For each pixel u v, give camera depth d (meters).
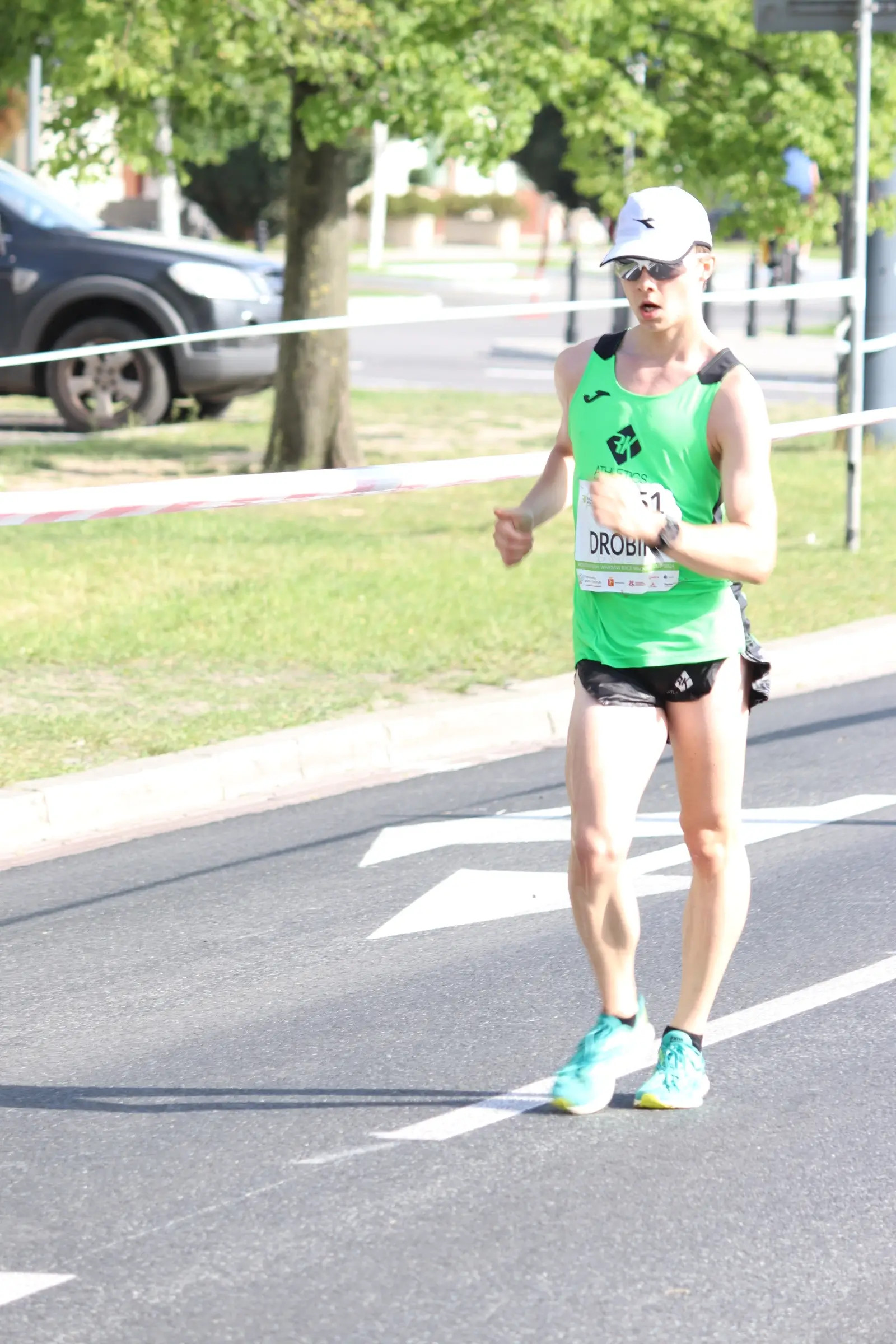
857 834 25.03
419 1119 16.30
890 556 42.84
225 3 44.81
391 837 24.94
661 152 53.84
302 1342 12.66
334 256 52.34
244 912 22.02
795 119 51.38
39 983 19.80
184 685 31.02
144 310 60.28
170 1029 18.52
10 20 51.00
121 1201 14.78
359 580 39.00
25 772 25.97
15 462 53.41
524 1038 18.16
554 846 24.55
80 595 37.22
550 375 84.75
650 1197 14.76
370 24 46.12
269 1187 14.98
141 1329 12.84
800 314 122.38
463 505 49.19
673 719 15.51
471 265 163.75
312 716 29.11
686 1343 12.62
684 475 14.96
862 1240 14.05
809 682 34.34
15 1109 16.66
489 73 48.31
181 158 55.59
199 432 60.97
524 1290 13.30
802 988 19.45
